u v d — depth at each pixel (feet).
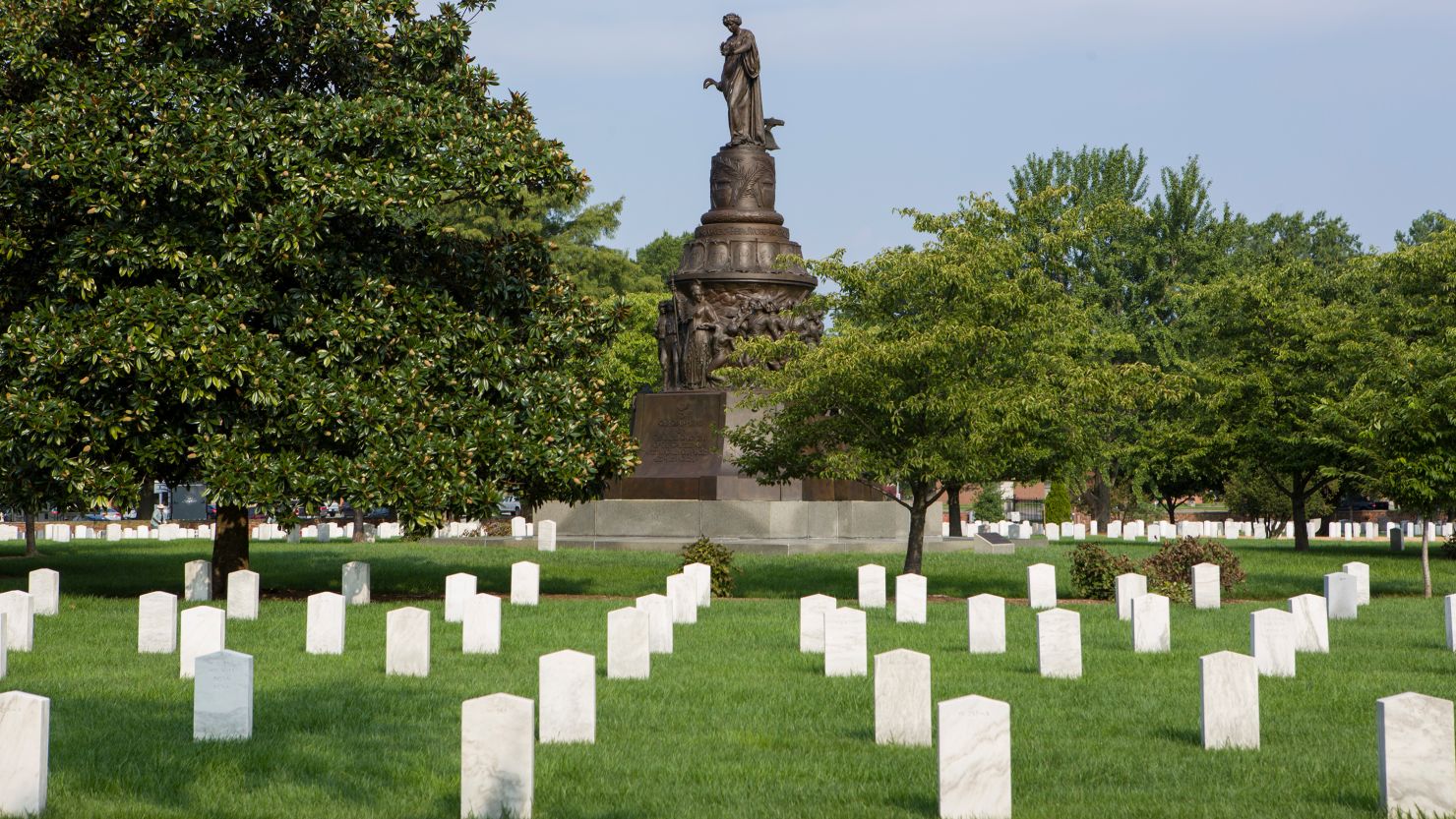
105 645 70.18
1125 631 78.02
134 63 90.84
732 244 131.64
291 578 108.17
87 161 85.76
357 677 59.98
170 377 85.46
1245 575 105.50
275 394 86.58
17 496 87.81
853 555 122.62
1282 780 41.91
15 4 90.89
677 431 130.11
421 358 91.15
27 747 37.47
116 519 269.03
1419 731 37.32
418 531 89.86
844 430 100.32
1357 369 137.80
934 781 41.96
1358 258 143.64
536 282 100.17
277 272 92.22
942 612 88.43
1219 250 233.35
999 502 262.06
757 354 103.14
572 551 128.26
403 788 41.27
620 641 60.29
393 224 93.56
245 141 88.69
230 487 86.02
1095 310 221.05
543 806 38.99
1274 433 147.13
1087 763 44.29
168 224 88.74
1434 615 87.92
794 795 40.55
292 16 94.38
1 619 59.52
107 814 37.81
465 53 98.73
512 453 90.89
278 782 41.83
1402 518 272.92
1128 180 240.94
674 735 48.49
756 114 134.21
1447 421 102.12
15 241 88.12
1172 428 157.69
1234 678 46.55
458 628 77.87
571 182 95.81
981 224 101.14
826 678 60.59
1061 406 96.68
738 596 102.68
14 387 85.66
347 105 91.09
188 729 48.98
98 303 87.86
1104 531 234.17
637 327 230.48
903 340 93.81
